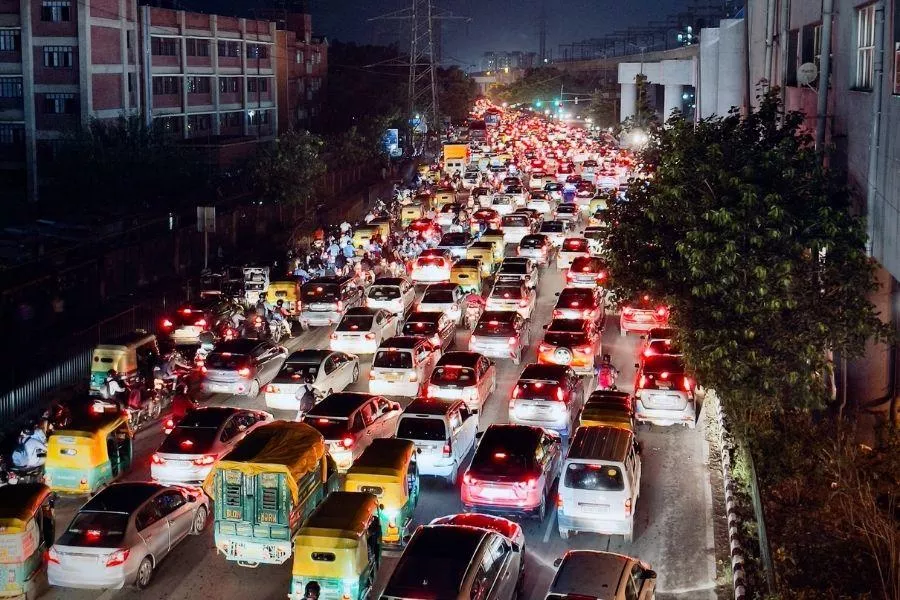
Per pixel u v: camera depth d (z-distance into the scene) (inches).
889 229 717.9
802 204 771.4
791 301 716.0
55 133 2396.7
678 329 783.1
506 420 1024.2
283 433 724.0
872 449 764.0
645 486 844.6
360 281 1631.4
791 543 692.7
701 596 655.8
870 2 794.8
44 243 1694.1
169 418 981.2
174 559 725.9
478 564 578.2
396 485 712.4
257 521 672.4
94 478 821.9
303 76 4340.6
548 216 2472.9
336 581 604.4
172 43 2910.9
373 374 1071.0
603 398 938.1
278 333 1379.2
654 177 908.6
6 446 964.0
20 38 2389.3
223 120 3297.2
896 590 596.1
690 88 4471.0
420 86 5275.6
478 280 1544.0
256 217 2137.1
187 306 1355.8
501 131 5831.7
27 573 660.7
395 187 3011.8
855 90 839.1
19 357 1153.4
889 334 757.3
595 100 5639.8
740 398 746.8
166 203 2112.5
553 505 810.8
